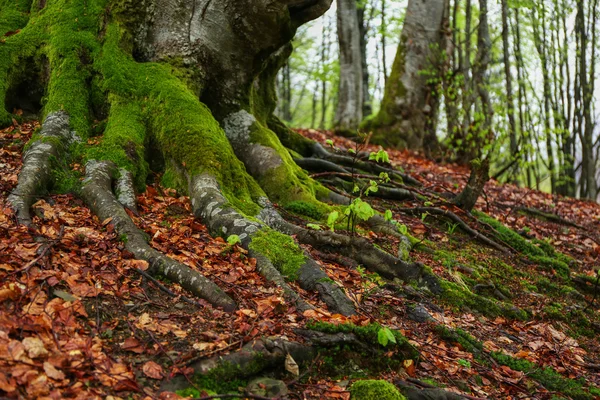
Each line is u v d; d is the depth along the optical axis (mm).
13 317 3270
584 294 7195
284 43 7426
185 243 4906
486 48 14906
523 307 6184
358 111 17328
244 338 3654
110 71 6375
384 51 23312
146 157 6160
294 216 6508
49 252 4012
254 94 8484
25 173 4938
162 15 6895
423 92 15219
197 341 3596
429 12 15203
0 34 6895
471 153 14023
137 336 3508
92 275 3965
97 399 2922
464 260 6844
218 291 4125
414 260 6285
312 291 4691
